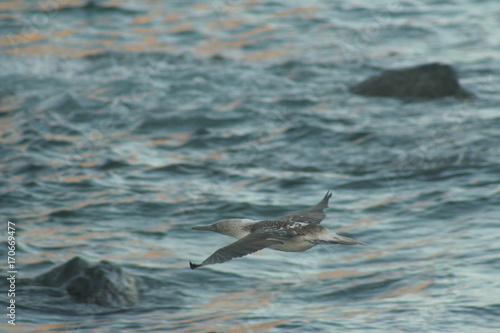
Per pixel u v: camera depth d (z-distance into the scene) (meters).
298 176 19.25
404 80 26.25
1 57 31.77
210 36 34.72
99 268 13.80
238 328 12.13
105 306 13.09
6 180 19.31
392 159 20.20
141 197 18.16
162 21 37.25
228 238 15.97
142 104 25.52
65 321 12.57
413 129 22.45
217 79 28.06
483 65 29.58
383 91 26.19
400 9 38.47
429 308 12.48
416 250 14.92
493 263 14.01
